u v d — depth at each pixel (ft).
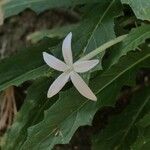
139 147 1.18
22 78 1.20
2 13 1.16
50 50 1.18
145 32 1.11
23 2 1.35
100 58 1.09
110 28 1.17
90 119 1.16
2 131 1.52
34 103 1.25
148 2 1.08
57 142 1.15
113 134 1.33
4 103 1.54
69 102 1.15
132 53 1.18
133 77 1.23
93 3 1.25
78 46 1.17
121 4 1.21
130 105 1.36
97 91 1.19
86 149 1.57
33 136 1.16
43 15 1.84
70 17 1.82
